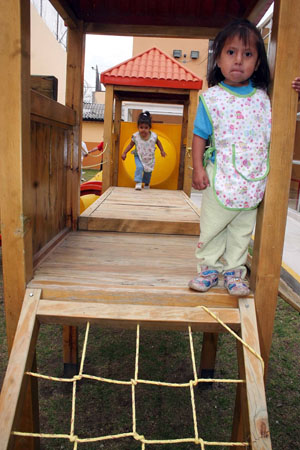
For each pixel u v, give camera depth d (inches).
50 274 75.9
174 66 227.8
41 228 89.0
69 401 108.3
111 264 85.7
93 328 151.3
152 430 98.4
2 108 63.4
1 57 62.2
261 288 70.8
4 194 66.1
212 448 93.4
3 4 60.9
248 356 64.6
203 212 75.2
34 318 66.1
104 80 218.1
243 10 119.0
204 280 71.8
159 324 67.5
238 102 68.5
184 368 126.1
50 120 90.5
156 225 120.0
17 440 78.1
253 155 68.3
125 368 124.6
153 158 226.8
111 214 130.6
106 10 116.9
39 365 125.0
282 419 103.0
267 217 69.0
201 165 71.6
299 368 126.9
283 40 64.4
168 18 122.0
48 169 92.8
